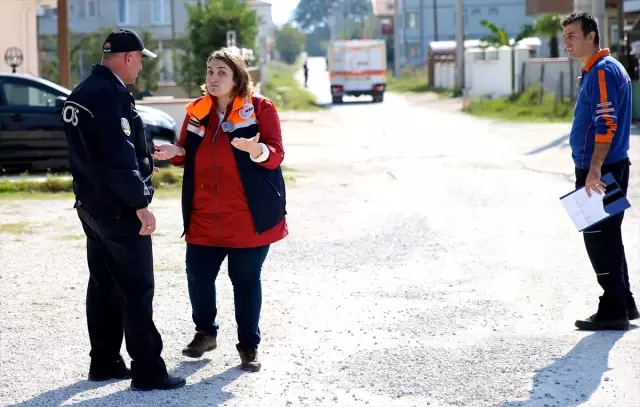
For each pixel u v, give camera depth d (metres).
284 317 9.04
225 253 7.63
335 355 7.82
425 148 28.00
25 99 20.73
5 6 30.30
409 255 12.00
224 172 7.32
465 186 18.92
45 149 20.61
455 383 7.07
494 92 52.72
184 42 51.62
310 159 25.12
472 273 10.89
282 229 7.57
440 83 74.44
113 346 7.24
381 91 60.03
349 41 60.03
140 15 55.84
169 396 6.86
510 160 23.69
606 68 7.99
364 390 6.95
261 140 7.40
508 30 116.19
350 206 16.42
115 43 6.71
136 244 6.81
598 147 7.97
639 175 19.56
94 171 6.62
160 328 8.70
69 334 8.52
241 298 7.49
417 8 117.31
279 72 115.88
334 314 9.13
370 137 32.88
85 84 6.65
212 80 7.22
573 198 8.13
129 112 6.66
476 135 32.34
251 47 47.97
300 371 7.42
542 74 46.78
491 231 13.61
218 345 8.16
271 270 11.17
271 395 6.87
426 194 17.88
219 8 47.19
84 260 11.80
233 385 7.11
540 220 14.48
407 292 10.01
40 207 16.23
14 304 9.61
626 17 49.88
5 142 20.48
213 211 7.39
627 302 8.62
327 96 71.19
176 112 26.88
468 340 8.18
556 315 8.96
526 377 7.17
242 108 7.34
